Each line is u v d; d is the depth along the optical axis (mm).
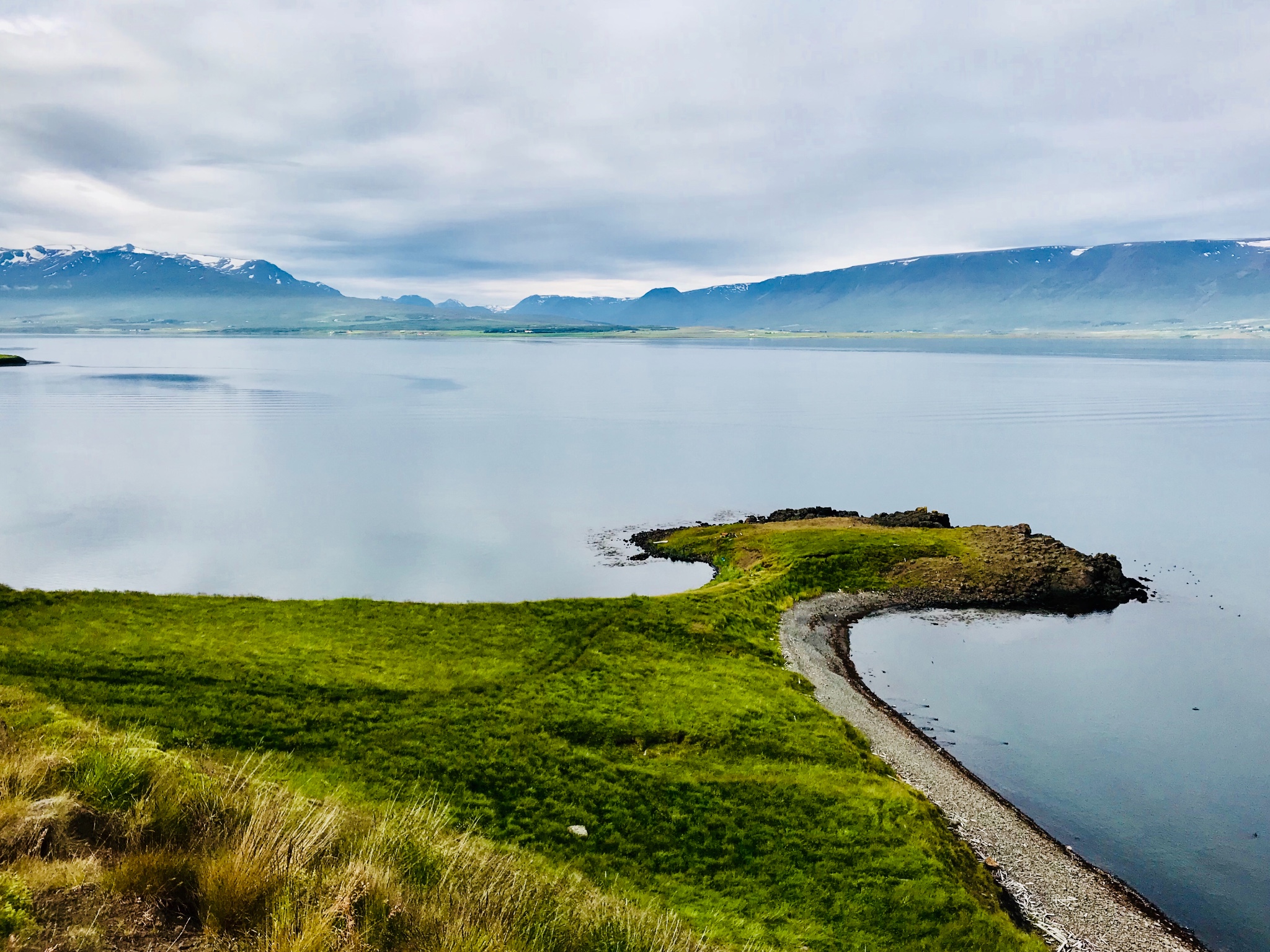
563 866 27875
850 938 26391
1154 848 36625
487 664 47406
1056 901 31562
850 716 47656
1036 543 82375
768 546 84250
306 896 13141
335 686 41531
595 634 54031
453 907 15375
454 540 102250
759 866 30203
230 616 51281
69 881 12547
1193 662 61000
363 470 154500
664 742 39750
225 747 33438
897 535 84812
